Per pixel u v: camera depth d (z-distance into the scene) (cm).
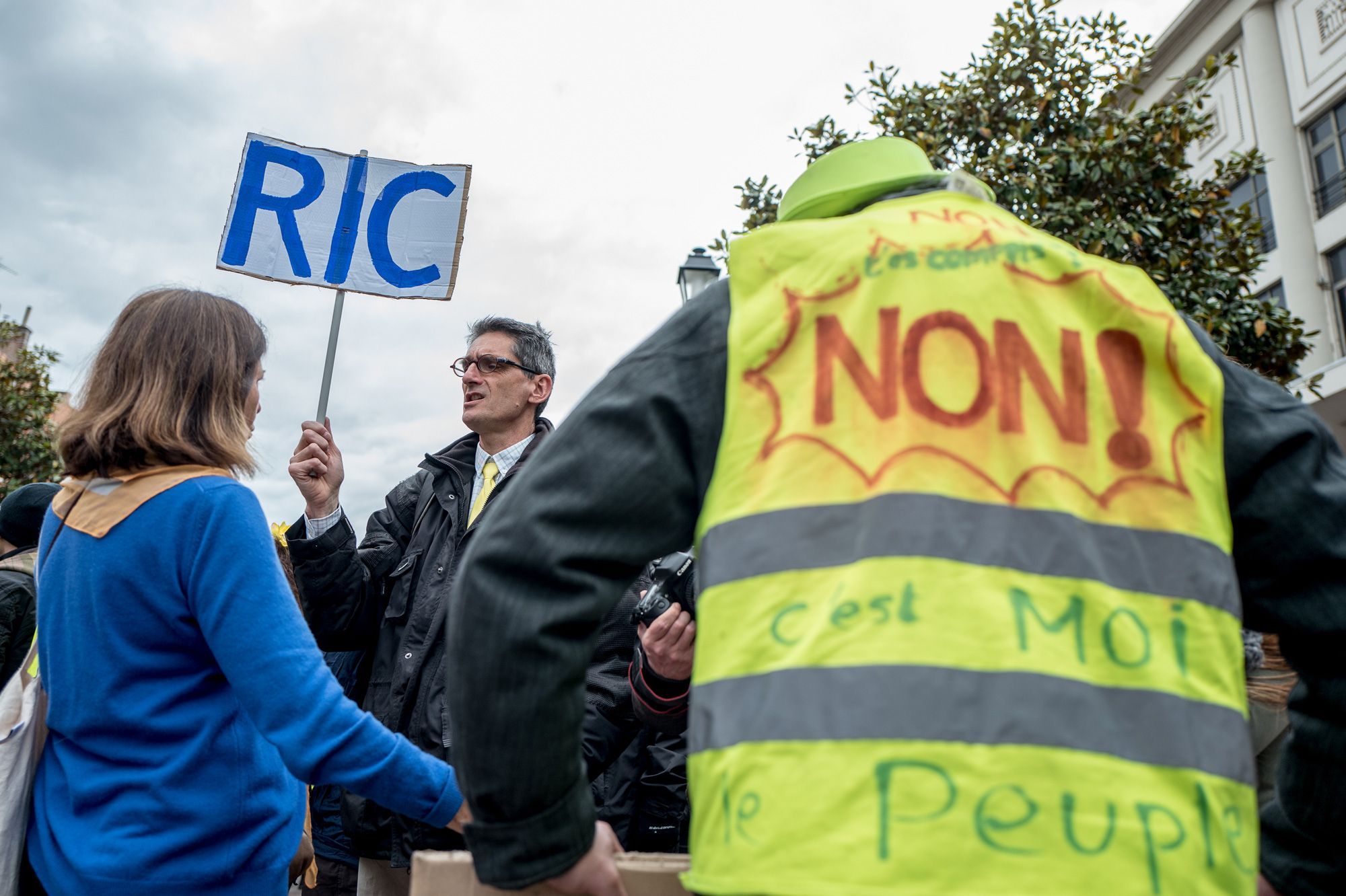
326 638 299
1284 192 1553
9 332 1499
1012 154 715
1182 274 711
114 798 156
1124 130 718
